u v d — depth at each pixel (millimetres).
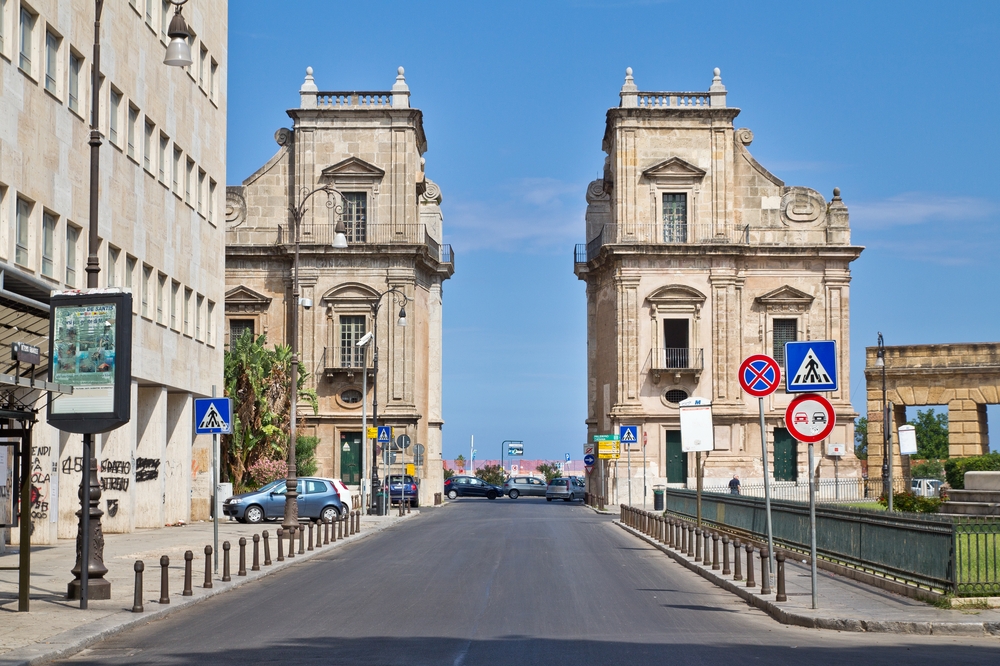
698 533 26188
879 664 12719
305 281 67812
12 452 29000
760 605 18266
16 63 27391
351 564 26250
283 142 69500
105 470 36625
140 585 17062
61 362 17344
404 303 67812
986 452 61469
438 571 24125
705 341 68438
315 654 13297
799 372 17891
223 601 19156
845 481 66062
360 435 67625
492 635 14883
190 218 42688
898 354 61781
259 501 44906
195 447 47062
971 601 16859
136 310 36406
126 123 35438
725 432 67938
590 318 75438
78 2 31328
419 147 73125
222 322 47156
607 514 59219
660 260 68500
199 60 43844
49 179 29438
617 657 13141
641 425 68062
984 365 59594
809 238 69500
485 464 168375
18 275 18391
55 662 13203
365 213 68688
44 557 26719
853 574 21266
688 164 68750
